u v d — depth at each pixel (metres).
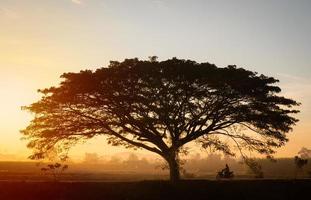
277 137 37.72
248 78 35.25
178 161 38.84
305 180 40.28
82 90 34.56
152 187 37.38
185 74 33.97
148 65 35.00
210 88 35.25
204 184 38.12
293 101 36.91
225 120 37.66
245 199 36.41
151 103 35.16
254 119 35.94
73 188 37.66
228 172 44.03
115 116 37.34
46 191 37.31
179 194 36.50
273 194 37.31
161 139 38.12
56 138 37.75
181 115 36.22
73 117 37.31
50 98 35.91
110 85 34.72
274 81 36.81
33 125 37.62
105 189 37.34
